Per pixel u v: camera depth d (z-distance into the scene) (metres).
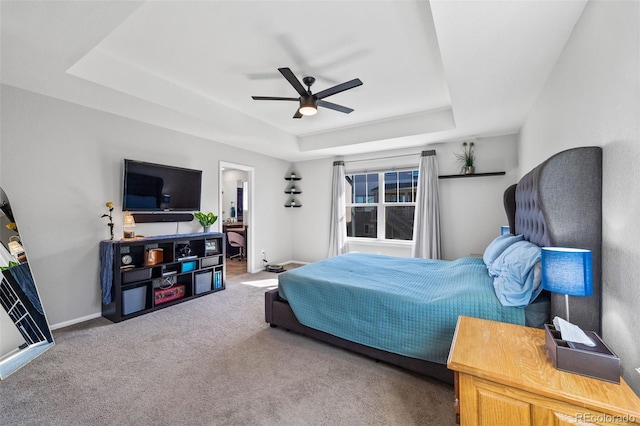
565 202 1.47
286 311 2.68
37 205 2.72
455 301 1.86
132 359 2.23
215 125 3.70
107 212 3.23
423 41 2.27
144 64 2.66
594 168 1.41
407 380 1.96
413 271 2.85
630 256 1.16
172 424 1.56
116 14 1.66
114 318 2.97
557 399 0.97
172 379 1.97
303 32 2.15
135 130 3.49
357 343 2.22
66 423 1.56
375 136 4.38
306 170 6.11
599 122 1.42
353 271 2.87
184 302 3.61
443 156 4.55
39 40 1.90
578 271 1.22
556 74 2.09
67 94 2.75
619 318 1.24
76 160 2.99
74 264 2.97
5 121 2.54
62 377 1.99
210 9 1.90
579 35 1.62
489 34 1.76
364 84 3.04
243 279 4.81
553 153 2.20
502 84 2.45
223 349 2.39
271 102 3.58
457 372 1.22
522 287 1.73
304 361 2.21
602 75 1.38
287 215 6.21
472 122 3.51
